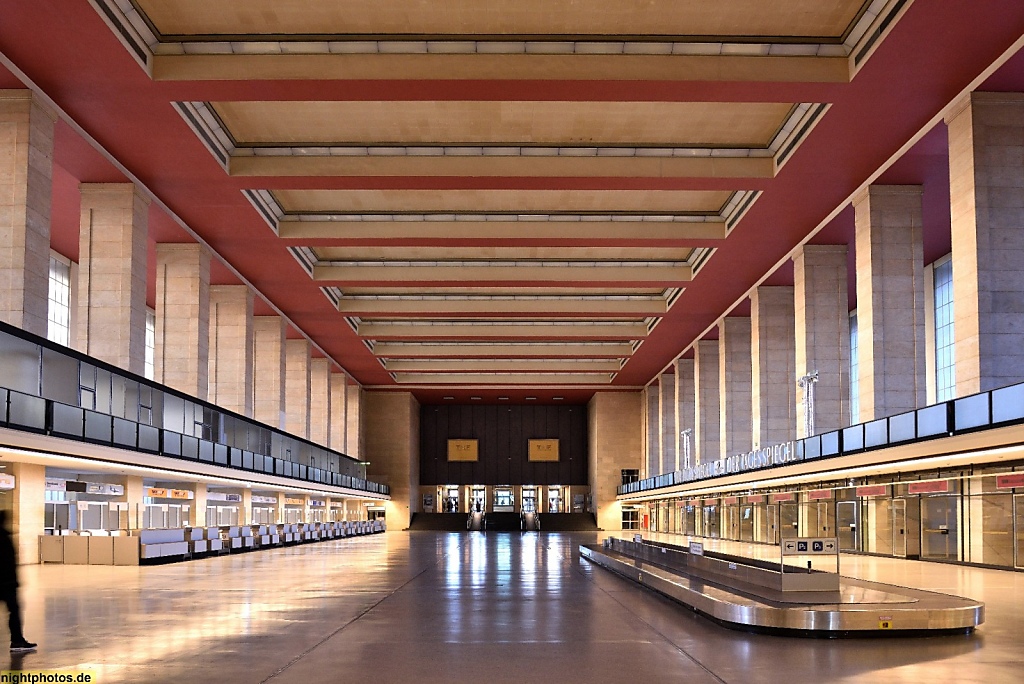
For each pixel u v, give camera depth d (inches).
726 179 1028.5
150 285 1489.9
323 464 1964.8
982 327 781.3
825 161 975.0
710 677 305.3
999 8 668.1
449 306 1750.7
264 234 1238.9
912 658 342.3
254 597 577.6
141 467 983.0
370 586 663.8
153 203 1083.9
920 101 828.6
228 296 1476.4
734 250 1318.9
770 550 1247.5
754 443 1486.2
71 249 1315.2
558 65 789.9
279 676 306.5
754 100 828.6
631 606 531.5
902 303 1026.1
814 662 333.7
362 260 1507.1
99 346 991.6
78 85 796.6
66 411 786.2
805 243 1263.5
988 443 718.5
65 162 951.0
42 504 951.0
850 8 737.0
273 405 1712.6
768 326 1494.8
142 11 738.8
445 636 402.0
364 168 1016.2
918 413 826.8
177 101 832.9
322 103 911.0
